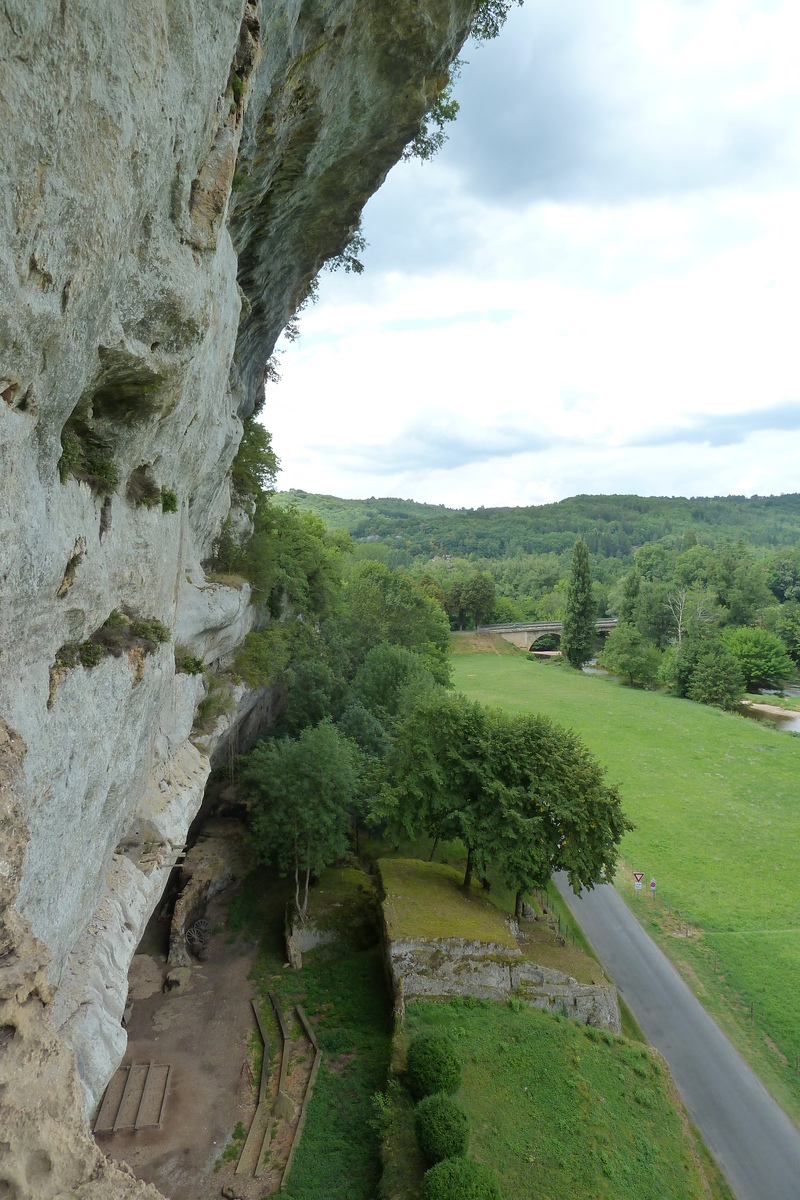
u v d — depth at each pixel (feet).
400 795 90.74
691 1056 77.61
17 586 26.78
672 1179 59.00
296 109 58.70
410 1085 62.95
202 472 63.57
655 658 283.79
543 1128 60.75
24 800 24.86
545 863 86.94
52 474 29.63
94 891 41.83
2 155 20.84
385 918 80.94
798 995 88.79
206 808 107.96
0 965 20.25
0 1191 17.54
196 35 32.12
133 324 33.81
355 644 163.43
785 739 200.64
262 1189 56.13
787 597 402.72
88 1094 35.45
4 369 23.86
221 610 75.72
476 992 75.20
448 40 65.67
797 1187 62.18
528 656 346.54
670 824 140.36
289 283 89.61
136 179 28.78
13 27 20.18
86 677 35.17
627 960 95.61
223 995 79.05
